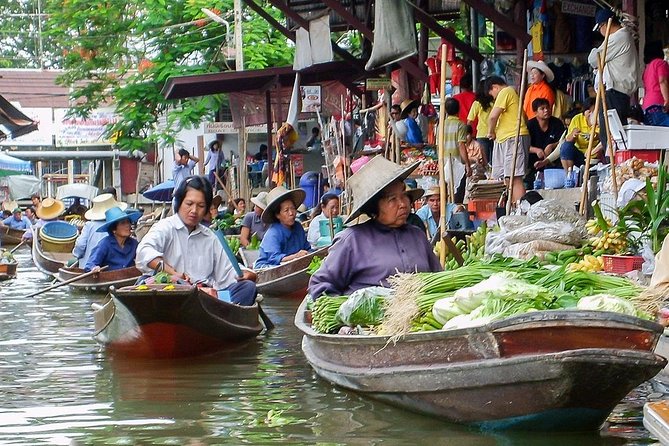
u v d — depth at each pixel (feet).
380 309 24.76
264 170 95.25
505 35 55.72
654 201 30.25
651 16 47.83
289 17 69.41
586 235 33.35
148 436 22.18
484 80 50.83
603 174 40.55
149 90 97.30
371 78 69.21
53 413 24.67
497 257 25.43
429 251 27.48
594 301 21.03
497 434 21.15
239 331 34.47
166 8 97.55
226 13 97.04
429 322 22.26
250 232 61.21
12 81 149.79
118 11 104.63
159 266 33.73
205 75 74.33
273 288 50.24
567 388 19.48
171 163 131.75
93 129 148.46
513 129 45.57
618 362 19.16
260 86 79.61
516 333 19.88
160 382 28.66
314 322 26.66
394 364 22.59
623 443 20.18
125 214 53.26
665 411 14.64
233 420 23.52
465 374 20.71
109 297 34.58
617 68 42.14
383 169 26.68
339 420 22.99
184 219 34.81
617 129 40.22
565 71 53.26
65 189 123.75
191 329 32.27
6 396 26.86
